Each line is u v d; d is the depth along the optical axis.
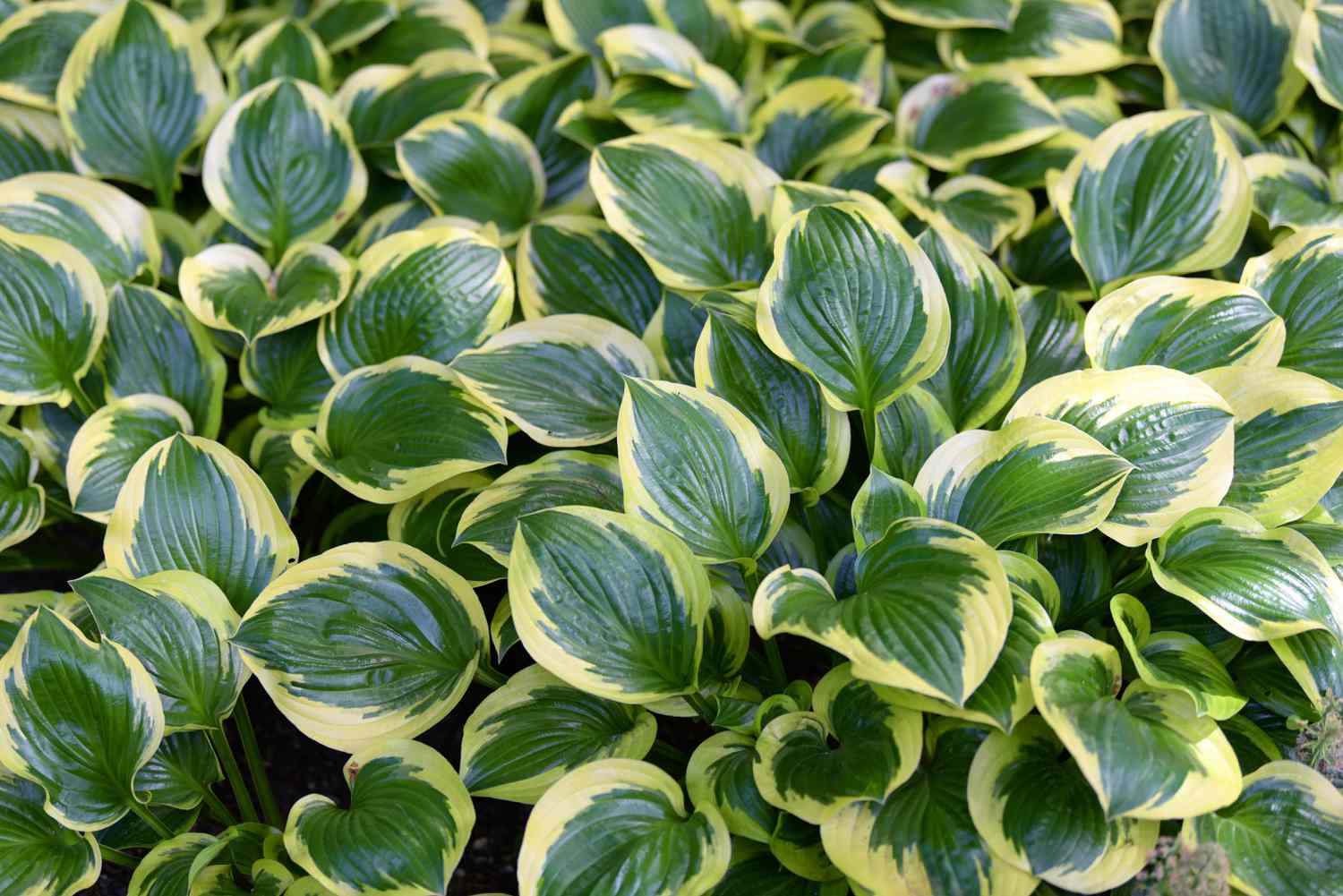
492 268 1.87
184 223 2.00
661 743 1.78
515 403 1.80
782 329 1.74
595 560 1.68
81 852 1.70
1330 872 1.62
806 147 2.03
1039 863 1.60
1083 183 1.88
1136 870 1.61
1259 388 1.75
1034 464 1.70
